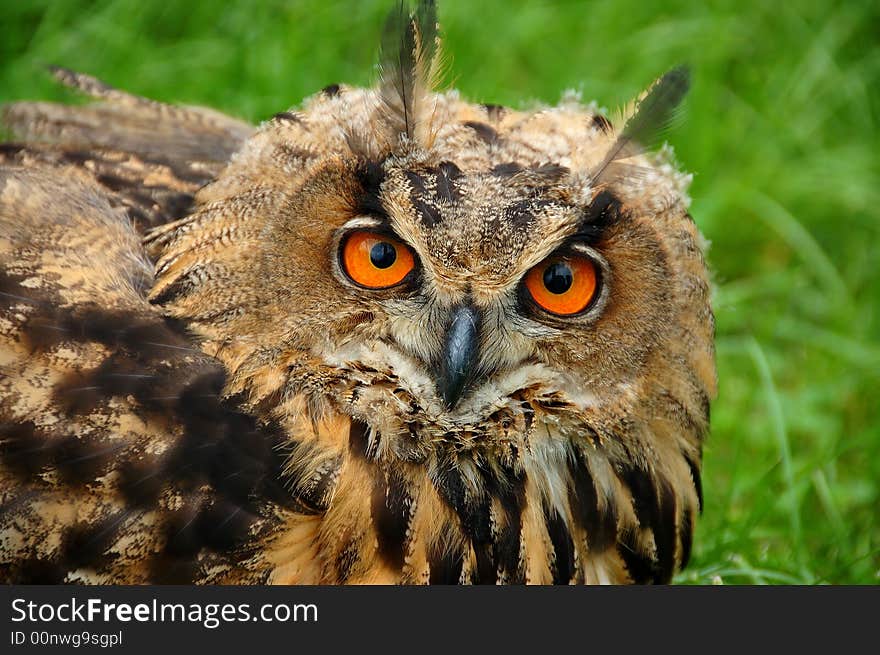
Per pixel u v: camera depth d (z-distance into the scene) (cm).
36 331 219
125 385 219
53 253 221
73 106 235
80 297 220
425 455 221
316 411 220
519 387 221
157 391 219
